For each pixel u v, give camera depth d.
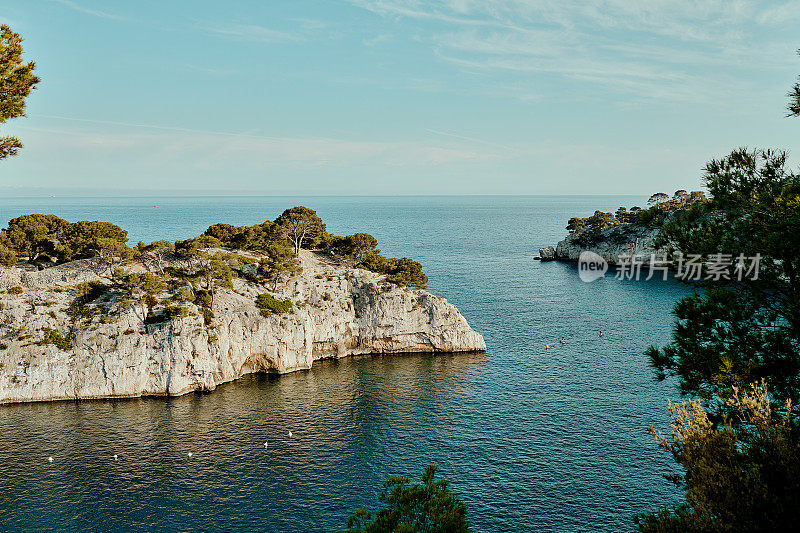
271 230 132.25
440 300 107.31
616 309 135.25
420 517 21.12
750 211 19.52
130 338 83.75
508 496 53.66
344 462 62.09
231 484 57.50
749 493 14.55
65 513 52.12
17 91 21.14
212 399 82.75
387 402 80.56
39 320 83.62
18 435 69.25
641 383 84.06
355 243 128.38
